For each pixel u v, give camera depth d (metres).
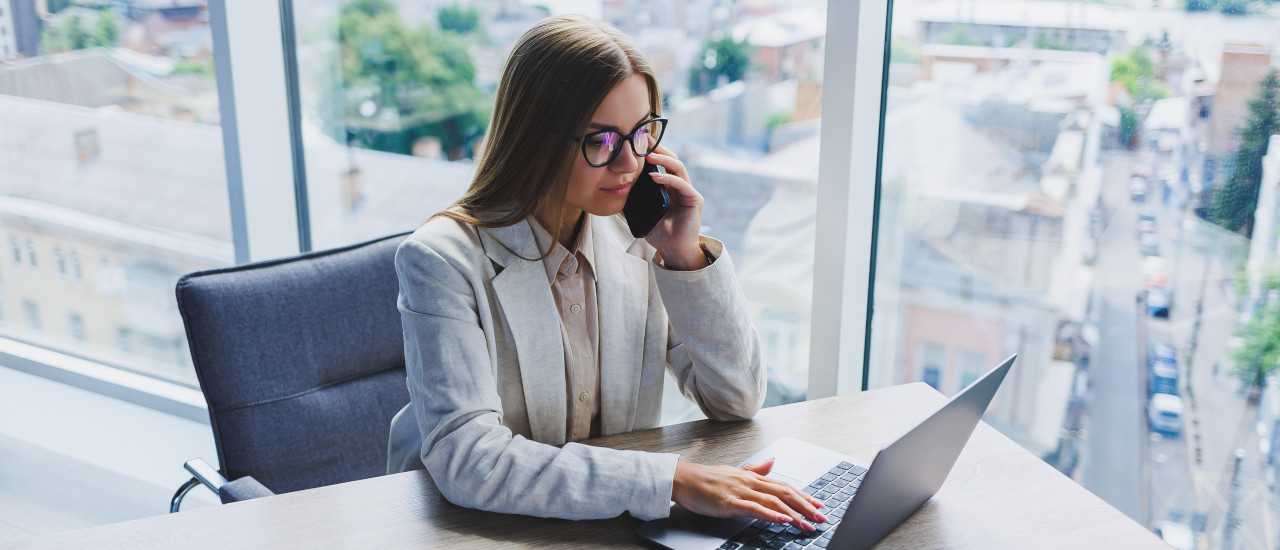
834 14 1.77
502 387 1.33
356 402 1.69
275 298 1.62
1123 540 1.11
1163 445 1.79
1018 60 1.77
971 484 1.24
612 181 1.23
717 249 1.38
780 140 2.05
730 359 1.38
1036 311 1.87
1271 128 1.57
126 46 2.66
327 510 1.15
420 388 1.23
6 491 2.50
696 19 2.08
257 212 2.52
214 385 1.56
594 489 1.12
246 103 2.43
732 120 2.10
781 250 2.12
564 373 1.36
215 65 2.39
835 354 1.98
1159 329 1.75
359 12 2.49
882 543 1.10
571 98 1.18
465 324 1.24
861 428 1.41
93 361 3.04
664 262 1.39
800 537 1.09
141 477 2.57
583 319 1.40
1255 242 1.63
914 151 1.92
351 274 1.71
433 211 2.56
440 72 2.44
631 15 2.16
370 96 2.55
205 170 2.68
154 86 2.67
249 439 1.58
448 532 1.11
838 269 1.92
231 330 1.57
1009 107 1.80
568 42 1.19
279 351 1.61
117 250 2.88
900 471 1.00
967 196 1.89
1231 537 1.75
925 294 1.99
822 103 1.84
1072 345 1.84
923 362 2.03
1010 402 1.94
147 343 2.93
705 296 1.35
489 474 1.13
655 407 1.48
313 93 2.60
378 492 1.20
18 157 2.92
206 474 1.51
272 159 2.55
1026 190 1.82
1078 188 1.77
